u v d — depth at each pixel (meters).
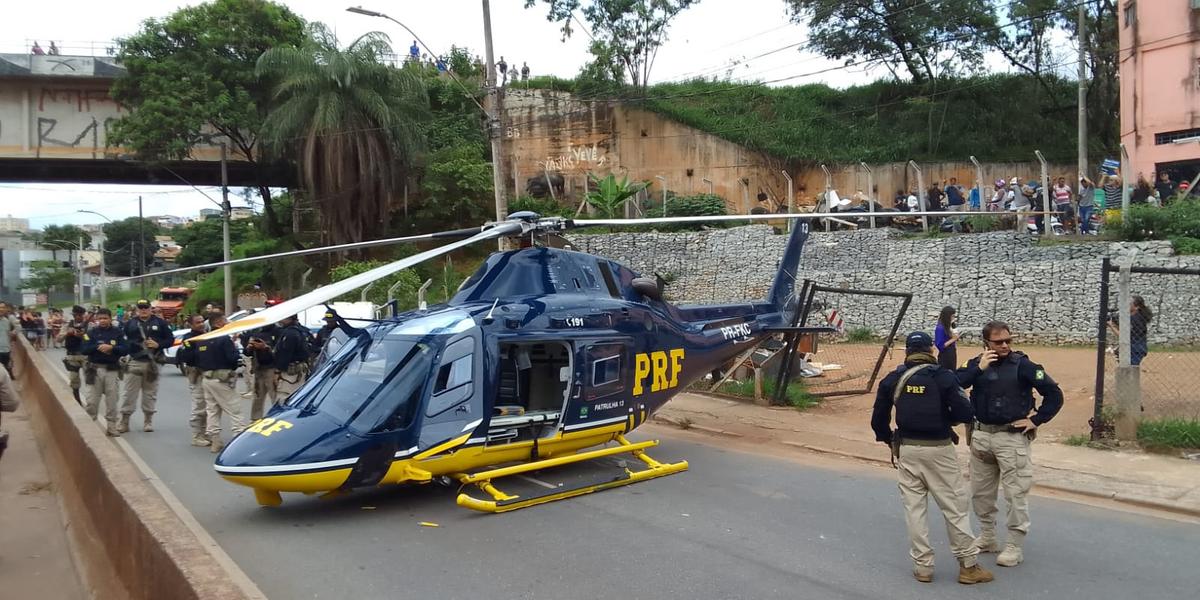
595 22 38.00
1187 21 20.98
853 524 7.16
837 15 34.84
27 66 36.09
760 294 24.16
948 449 5.59
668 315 10.03
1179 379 12.98
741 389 14.45
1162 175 20.38
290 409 7.67
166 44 34.09
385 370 7.67
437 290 30.00
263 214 43.56
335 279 29.56
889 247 22.03
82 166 38.91
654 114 35.06
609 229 30.41
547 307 8.55
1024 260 19.64
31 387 16.05
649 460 9.30
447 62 39.00
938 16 32.75
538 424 8.34
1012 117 32.16
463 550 6.49
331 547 6.59
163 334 12.40
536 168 36.06
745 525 7.16
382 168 32.06
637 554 6.36
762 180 33.31
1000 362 6.03
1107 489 7.88
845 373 16.91
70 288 70.94
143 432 12.45
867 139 33.28
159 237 87.50
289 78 31.00
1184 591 5.47
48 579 6.02
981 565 6.00
